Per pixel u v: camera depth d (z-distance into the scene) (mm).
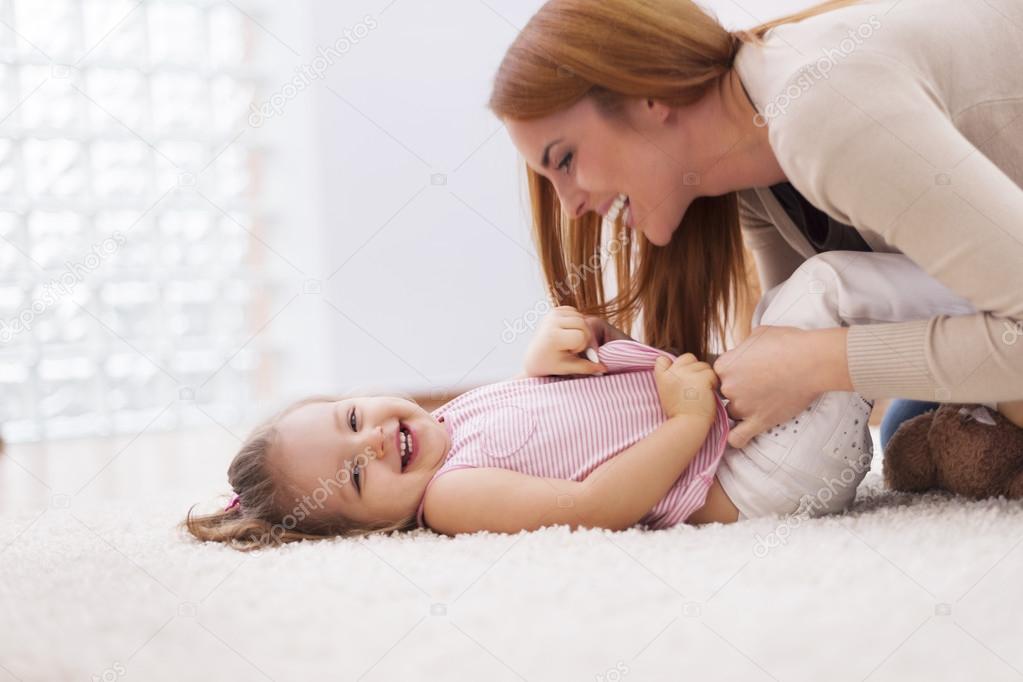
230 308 3430
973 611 793
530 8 3184
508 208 3211
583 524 1196
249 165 3467
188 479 2318
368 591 908
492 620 817
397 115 3229
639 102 1205
